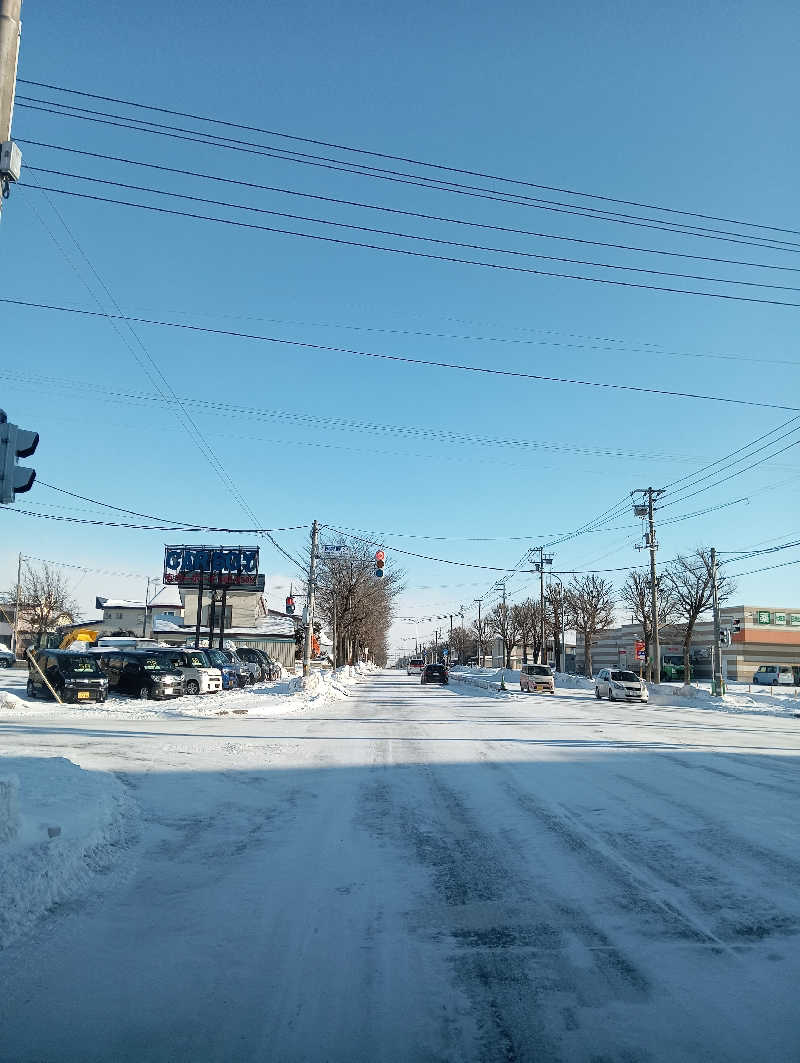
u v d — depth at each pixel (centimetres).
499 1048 408
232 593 7494
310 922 591
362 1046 408
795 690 5122
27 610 7069
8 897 573
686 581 5625
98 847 764
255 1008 449
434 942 555
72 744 1554
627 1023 436
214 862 754
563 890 678
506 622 10125
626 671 4325
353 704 3272
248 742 1670
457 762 1418
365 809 1002
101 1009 446
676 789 1154
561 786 1176
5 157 707
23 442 693
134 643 4922
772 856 790
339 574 6456
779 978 496
